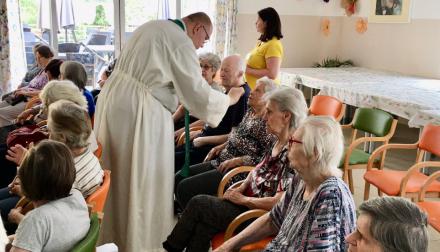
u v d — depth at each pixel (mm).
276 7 7176
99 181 1904
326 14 7559
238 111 2863
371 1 6992
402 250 971
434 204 2357
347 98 5059
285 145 2027
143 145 2250
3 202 2125
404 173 2904
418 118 3889
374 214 1020
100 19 6340
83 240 1401
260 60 3896
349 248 1094
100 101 2393
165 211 2393
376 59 7035
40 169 1413
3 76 5738
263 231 1822
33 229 1361
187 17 2354
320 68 7164
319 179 1546
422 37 6207
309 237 1443
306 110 2039
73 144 1834
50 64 3867
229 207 2072
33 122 3223
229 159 2590
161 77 2203
